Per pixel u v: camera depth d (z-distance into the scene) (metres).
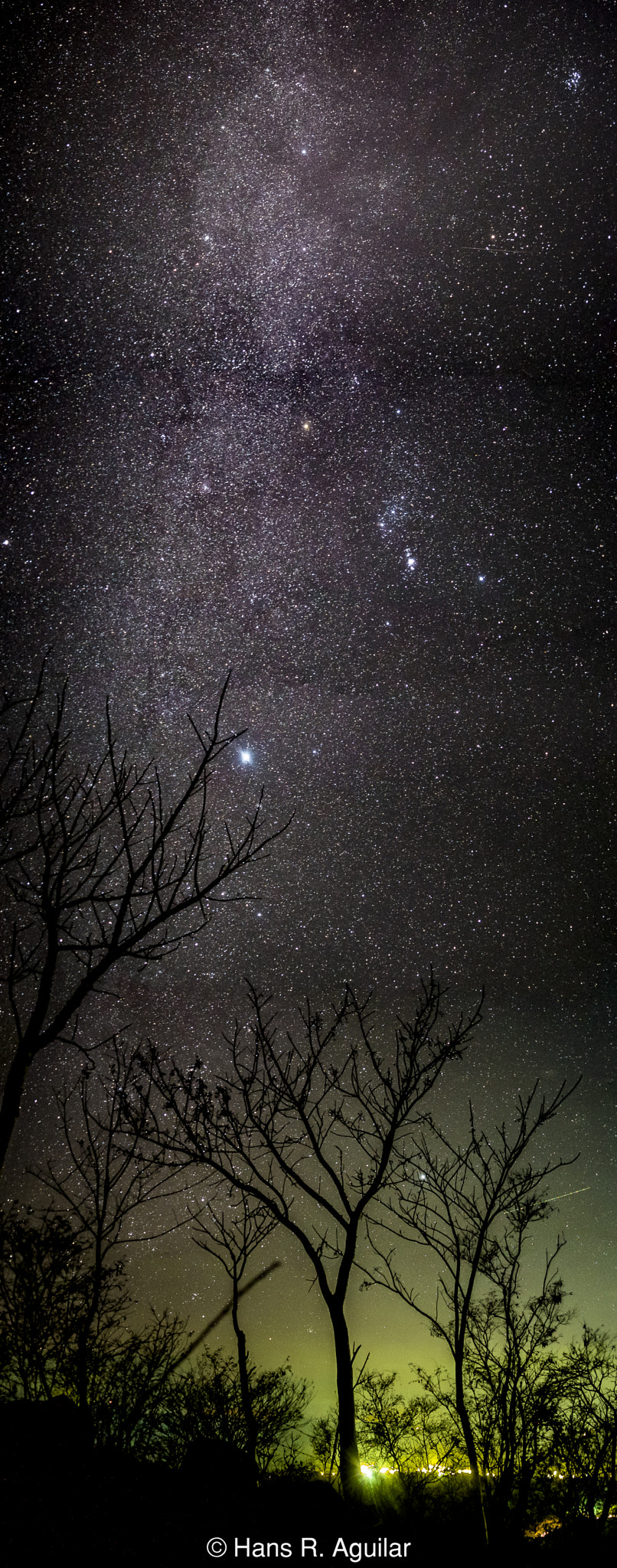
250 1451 4.68
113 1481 3.72
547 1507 4.73
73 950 3.37
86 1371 4.30
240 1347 5.19
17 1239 4.25
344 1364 4.98
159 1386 4.54
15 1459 3.61
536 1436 4.79
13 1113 3.04
